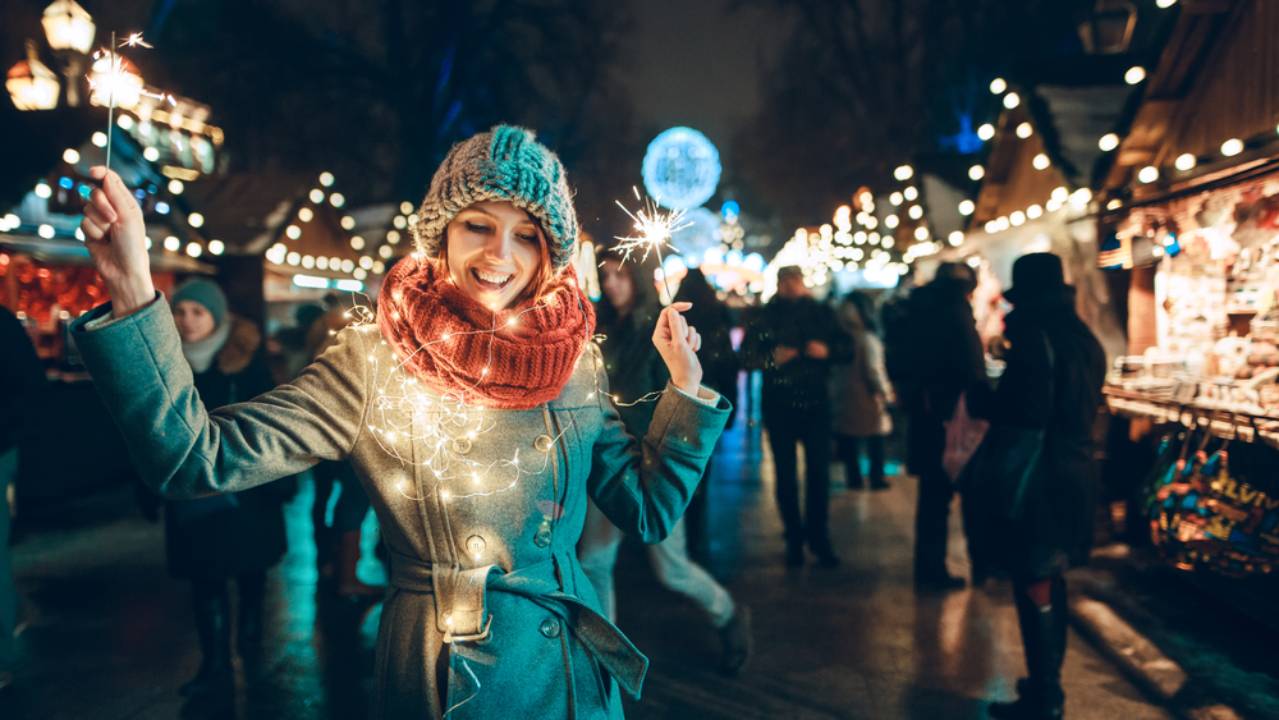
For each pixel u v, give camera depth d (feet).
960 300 19.80
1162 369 20.53
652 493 6.71
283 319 48.44
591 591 6.73
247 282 42.04
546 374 6.20
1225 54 20.10
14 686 15.35
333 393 6.14
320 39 77.61
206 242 41.04
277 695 14.99
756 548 23.84
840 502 29.45
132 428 5.22
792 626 17.85
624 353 13.91
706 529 25.05
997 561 13.65
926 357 19.95
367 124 80.84
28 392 15.12
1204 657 15.81
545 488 6.36
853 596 19.72
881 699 14.49
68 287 34.45
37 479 28.89
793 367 21.21
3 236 29.25
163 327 5.22
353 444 6.18
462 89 80.69
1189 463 16.84
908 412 20.97
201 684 14.99
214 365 15.89
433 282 6.40
